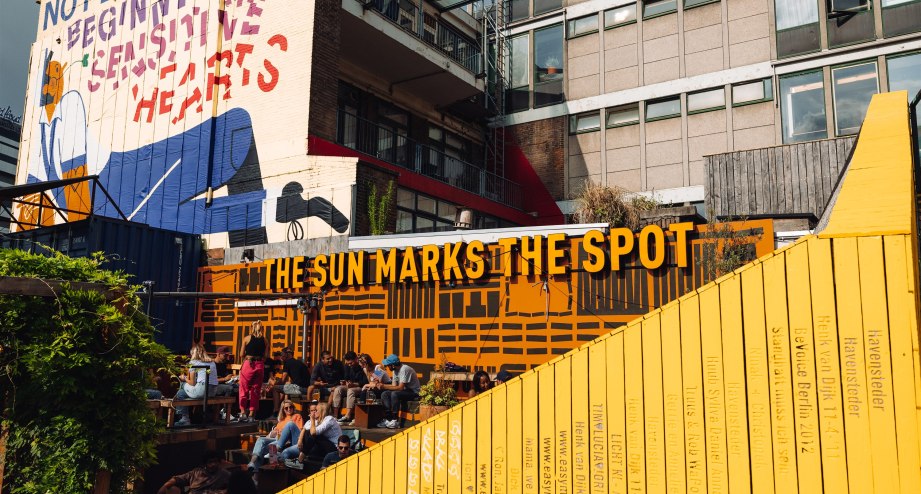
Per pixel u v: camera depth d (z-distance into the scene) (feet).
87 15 80.28
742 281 14.08
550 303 40.37
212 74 66.13
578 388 15.67
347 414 36.70
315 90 59.57
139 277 54.08
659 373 14.71
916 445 12.09
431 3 77.61
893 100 16.63
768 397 13.48
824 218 25.18
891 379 12.42
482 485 16.61
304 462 31.45
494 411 16.72
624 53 77.25
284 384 42.50
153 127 70.23
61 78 81.35
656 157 73.36
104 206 72.95
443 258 44.68
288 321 52.01
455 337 43.52
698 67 71.97
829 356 13.00
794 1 67.21
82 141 77.05
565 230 41.47
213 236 63.16
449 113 83.92
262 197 60.23
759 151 53.67
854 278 12.97
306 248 53.42
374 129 73.51
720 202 54.60
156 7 72.90
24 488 17.21
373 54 69.67
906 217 12.86
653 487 14.43
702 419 14.11
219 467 28.81
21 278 17.06
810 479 12.86
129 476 18.88
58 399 17.35
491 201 76.07
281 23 62.28
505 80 86.28
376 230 54.49
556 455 15.76
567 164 79.51
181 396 34.45
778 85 66.64
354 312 48.29
